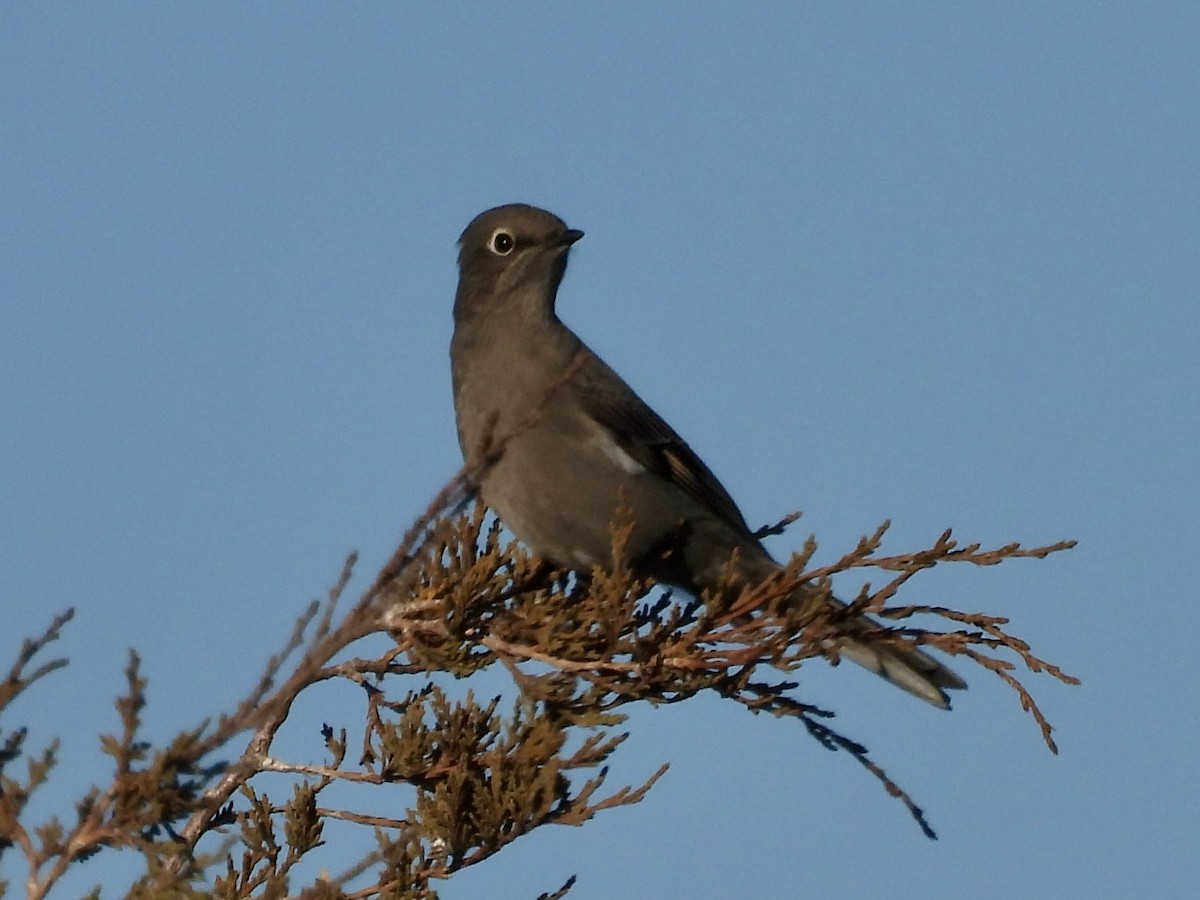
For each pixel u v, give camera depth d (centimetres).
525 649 1305
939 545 1281
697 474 1653
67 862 974
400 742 1257
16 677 983
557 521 1603
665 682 1281
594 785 1209
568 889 1220
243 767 1227
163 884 958
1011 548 1269
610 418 1614
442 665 1317
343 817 1234
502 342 1672
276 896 1054
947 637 1281
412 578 1056
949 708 1508
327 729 1345
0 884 959
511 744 1241
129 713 985
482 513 1433
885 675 1522
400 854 1085
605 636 1300
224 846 972
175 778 987
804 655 1261
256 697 993
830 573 1300
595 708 1292
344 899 1137
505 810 1193
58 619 991
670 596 1437
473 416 1662
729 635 1298
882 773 1303
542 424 1603
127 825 978
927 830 1295
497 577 1384
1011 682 1264
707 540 1634
